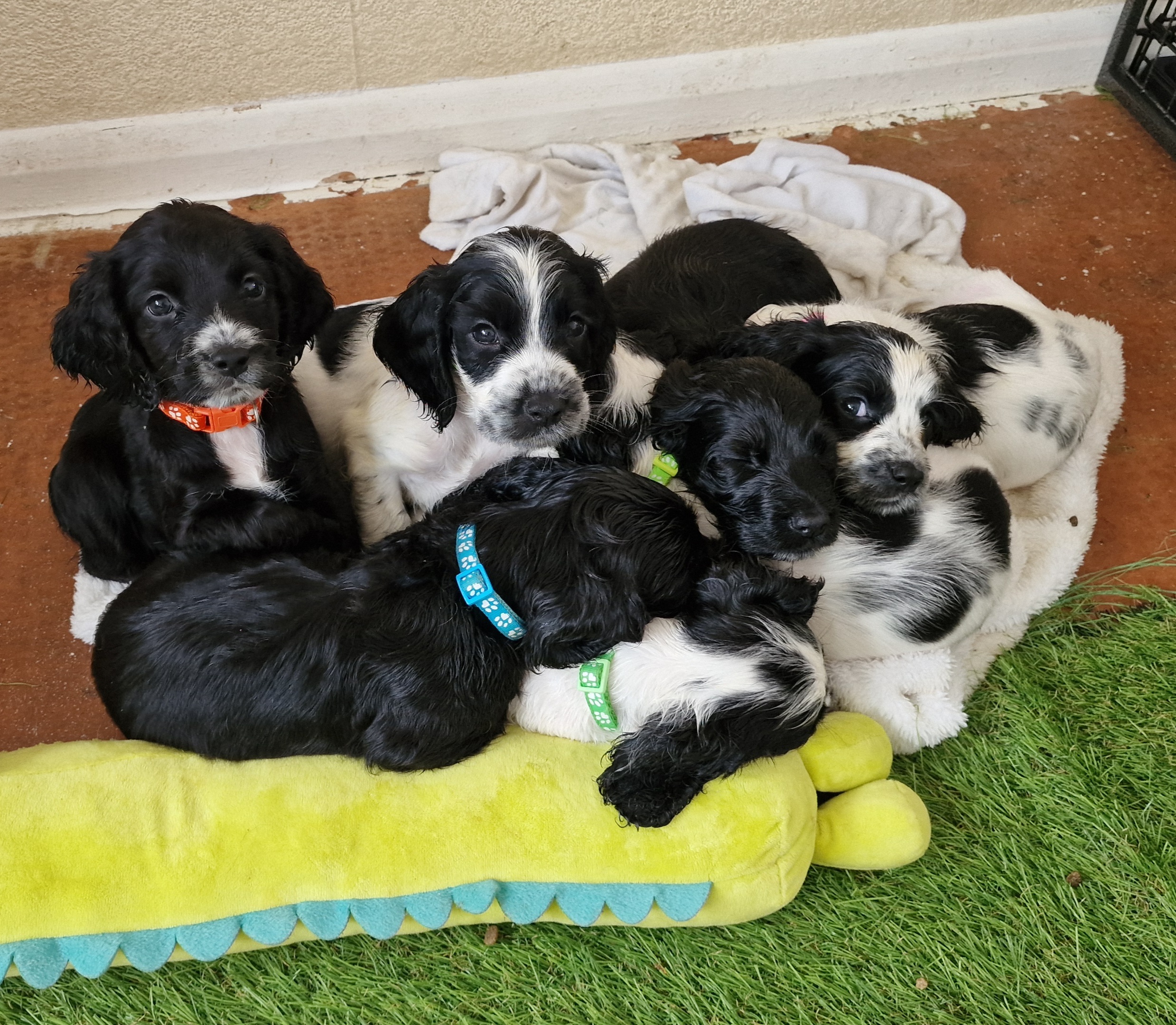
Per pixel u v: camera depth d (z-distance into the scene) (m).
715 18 1.22
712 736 0.65
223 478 0.76
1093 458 0.95
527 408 0.71
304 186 1.24
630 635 0.65
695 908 0.65
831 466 0.75
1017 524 0.84
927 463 0.77
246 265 0.70
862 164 1.26
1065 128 1.31
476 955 0.68
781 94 1.30
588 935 0.69
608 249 1.12
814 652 0.67
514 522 0.67
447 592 0.68
